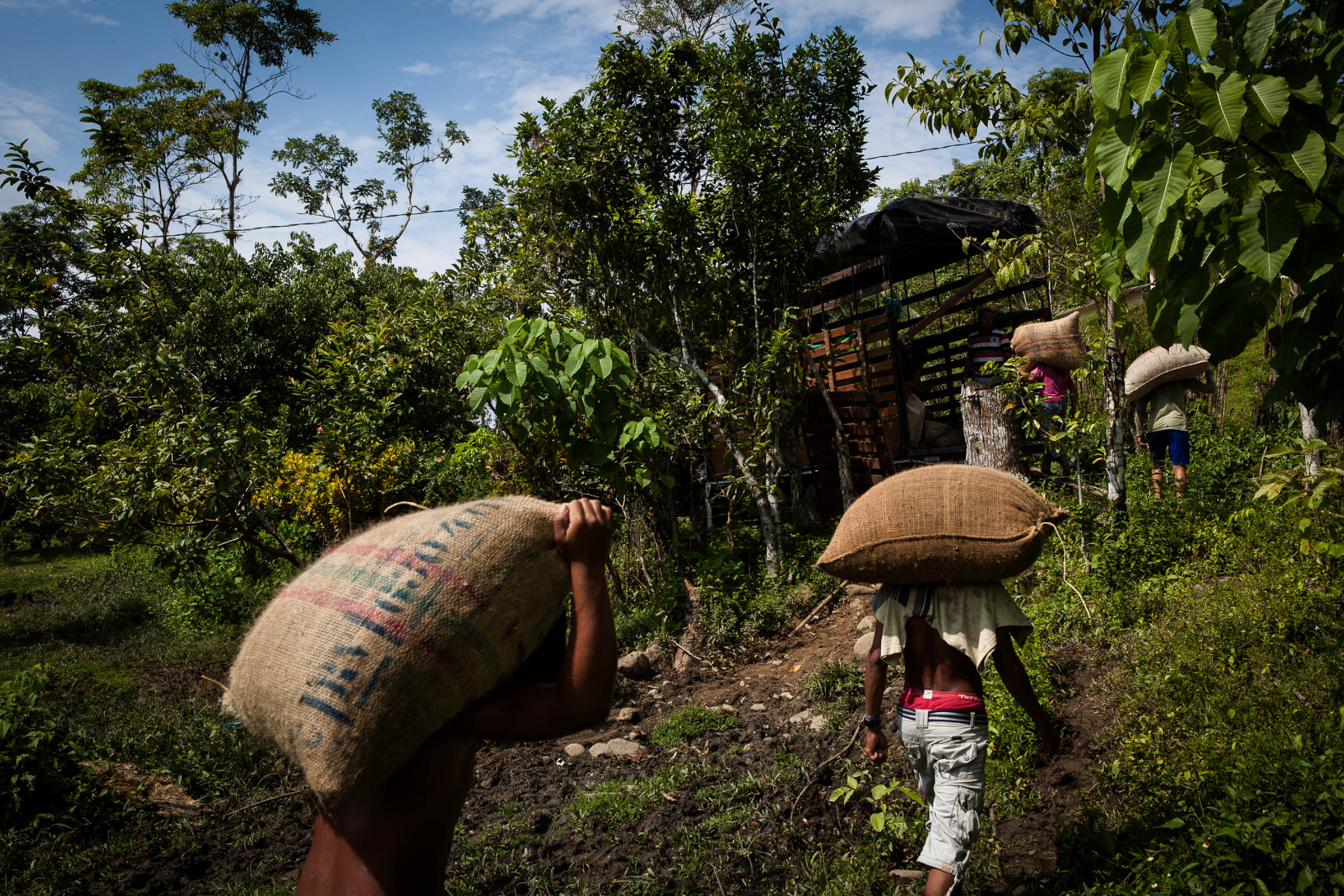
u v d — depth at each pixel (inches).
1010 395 272.8
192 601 388.2
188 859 171.9
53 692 282.0
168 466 277.9
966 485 118.0
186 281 703.1
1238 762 130.6
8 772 184.4
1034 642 186.7
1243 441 368.5
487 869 152.6
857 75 336.5
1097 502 285.4
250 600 399.5
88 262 293.7
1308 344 104.5
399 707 63.2
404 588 65.9
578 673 69.1
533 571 70.9
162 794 197.3
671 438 307.0
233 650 345.1
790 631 279.7
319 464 331.9
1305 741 131.9
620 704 244.8
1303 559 193.2
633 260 332.5
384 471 339.0
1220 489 287.9
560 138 324.5
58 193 287.7
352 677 62.7
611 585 319.9
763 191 323.0
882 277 432.1
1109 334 241.6
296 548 424.2
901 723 120.2
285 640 65.7
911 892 126.6
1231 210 96.6
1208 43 90.7
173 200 1112.8
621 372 259.6
